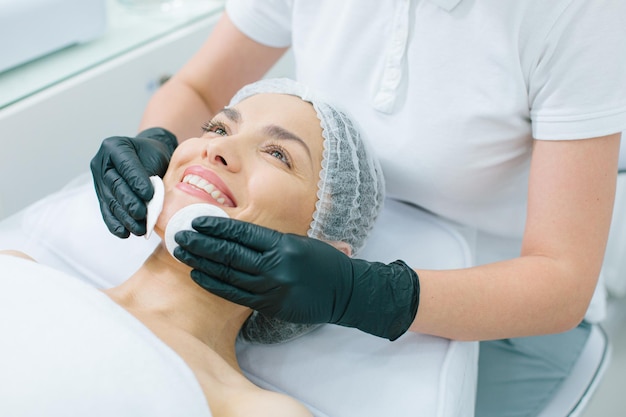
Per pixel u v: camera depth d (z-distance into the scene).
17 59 1.21
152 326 0.81
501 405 1.15
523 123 0.92
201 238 0.73
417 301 0.82
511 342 1.18
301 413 0.73
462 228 1.08
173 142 1.09
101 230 1.05
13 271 0.77
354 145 0.92
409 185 1.03
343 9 0.98
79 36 1.31
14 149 1.18
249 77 1.22
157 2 1.55
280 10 1.12
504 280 0.85
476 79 0.90
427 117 0.95
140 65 1.39
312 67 1.04
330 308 0.77
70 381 0.66
